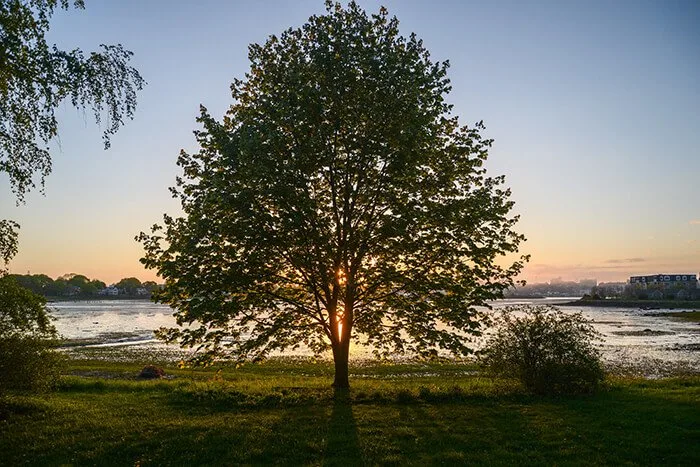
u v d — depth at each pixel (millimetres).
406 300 20578
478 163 20469
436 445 12727
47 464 11688
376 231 18812
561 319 20109
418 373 35250
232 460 11742
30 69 13484
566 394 19125
